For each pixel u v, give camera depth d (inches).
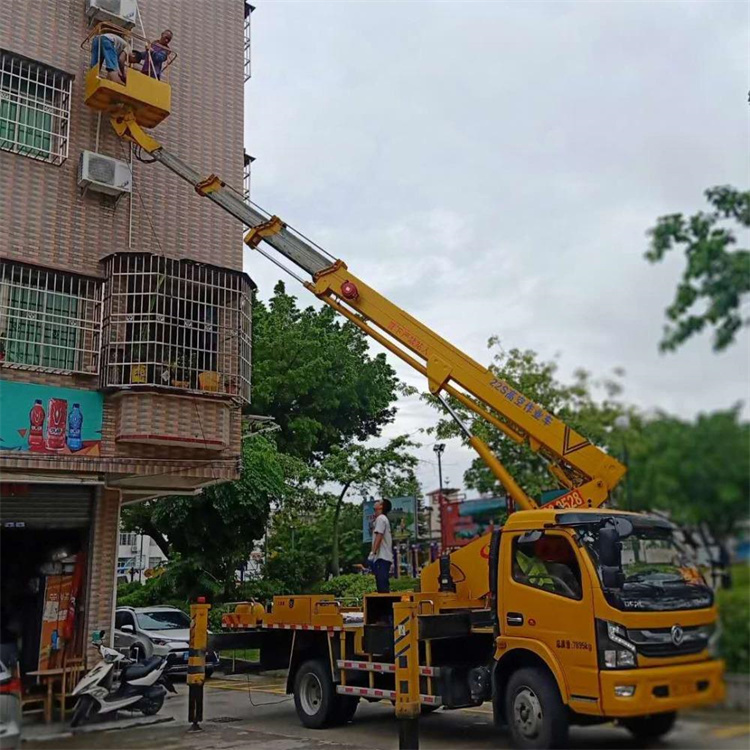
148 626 637.3
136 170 515.8
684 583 254.2
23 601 438.6
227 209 475.8
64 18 502.9
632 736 260.4
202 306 488.1
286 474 952.9
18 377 432.8
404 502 582.2
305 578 924.0
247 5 626.2
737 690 165.2
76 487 462.6
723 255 157.2
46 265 459.2
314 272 435.2
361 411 1272.1
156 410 455.2
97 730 393.4
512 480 334.3
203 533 777.6
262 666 460.8
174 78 550.0
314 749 353.7
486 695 354.3
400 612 342.3
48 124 484.1
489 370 357.7
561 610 299.9
